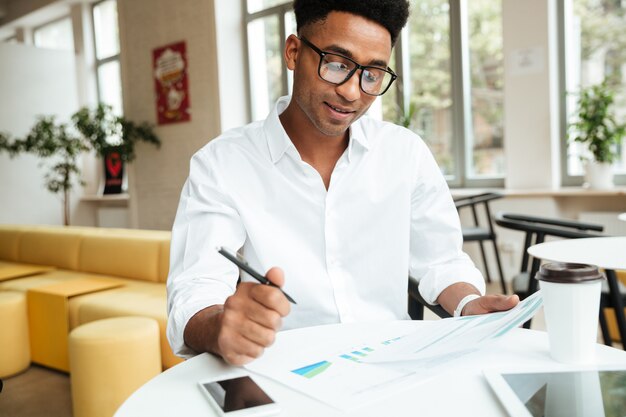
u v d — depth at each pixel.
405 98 5.09
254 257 1.20
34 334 2.92
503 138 4.59
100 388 2.11
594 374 0.66
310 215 1.18
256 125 1.25
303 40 1.02
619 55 4.00
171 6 6.25
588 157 4.19
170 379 0.74
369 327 0.94
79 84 7.87
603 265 1.25
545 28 4.06
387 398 0.65
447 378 0.70
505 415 0.60
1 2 8.43
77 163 7.88
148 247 3.33
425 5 4.91
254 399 0.65
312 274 1.17
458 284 1.13
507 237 4.22
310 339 0.88
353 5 0.97
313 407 0.64
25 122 7.39
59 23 8.45
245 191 1.17
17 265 4.11
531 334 0.87
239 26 6.11
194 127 6.21
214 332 0.78
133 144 6.51
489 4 4.59
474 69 4.74
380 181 1.21
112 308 2.68
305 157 1.19
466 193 4.32
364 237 1.20
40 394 2.54
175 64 6.29
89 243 3.69
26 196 7.43
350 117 1.05
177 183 6.45
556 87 4.20
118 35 6.83
